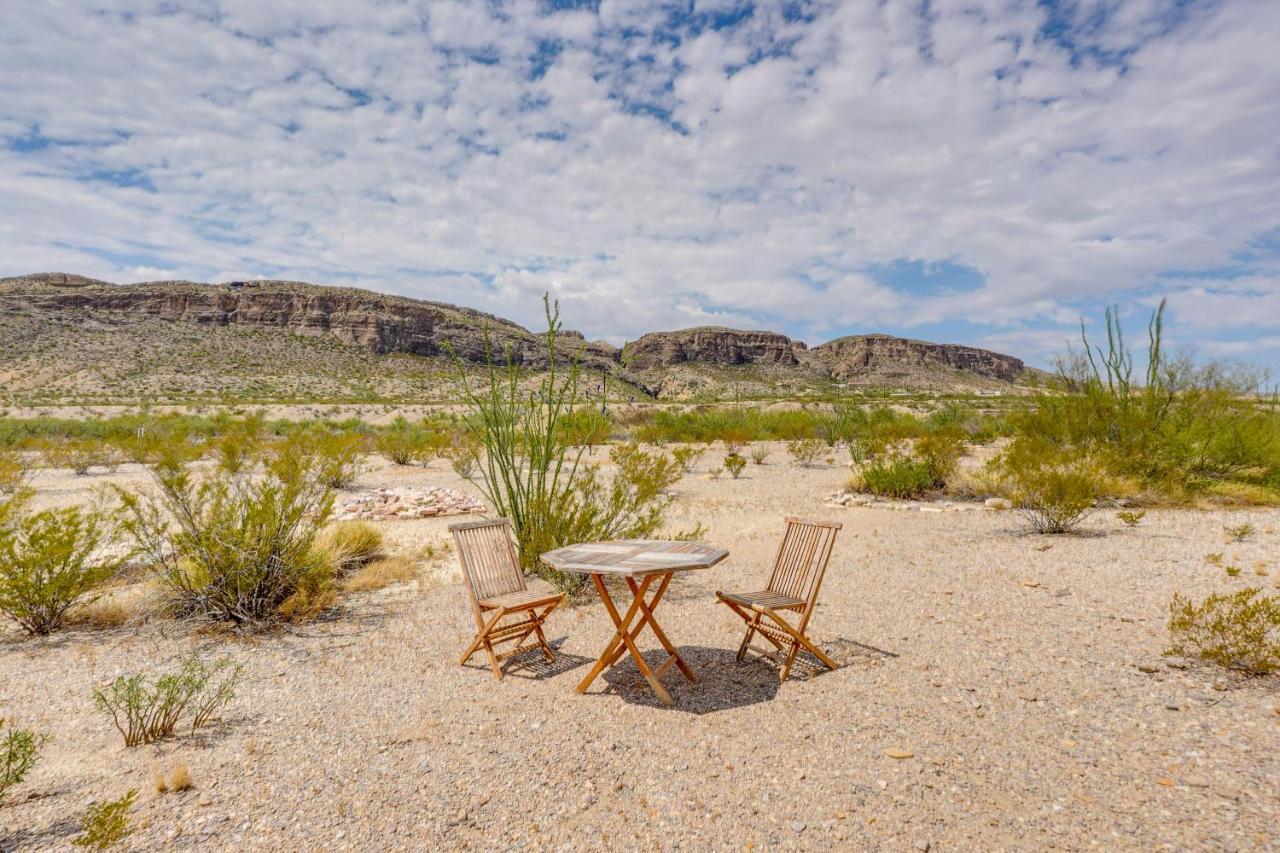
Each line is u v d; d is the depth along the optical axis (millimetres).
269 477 8672
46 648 5500
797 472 18359
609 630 5793
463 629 5840
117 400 70375
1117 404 13188
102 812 2770
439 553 8836
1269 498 11148
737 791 3217
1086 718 3791
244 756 3660
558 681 4695
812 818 2977
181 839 2904
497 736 3859
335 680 4758
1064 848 2695
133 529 6172
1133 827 2791
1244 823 2750
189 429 29031
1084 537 8867
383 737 3865
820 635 5461
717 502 13016
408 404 77875
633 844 2846
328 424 37219
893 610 6055
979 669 4594
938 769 3328
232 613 5930
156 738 3896
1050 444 12031
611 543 5297
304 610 6199
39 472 17672
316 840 2902
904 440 17094
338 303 145375
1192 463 12523
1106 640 5031
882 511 11922
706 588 7133
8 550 5754
